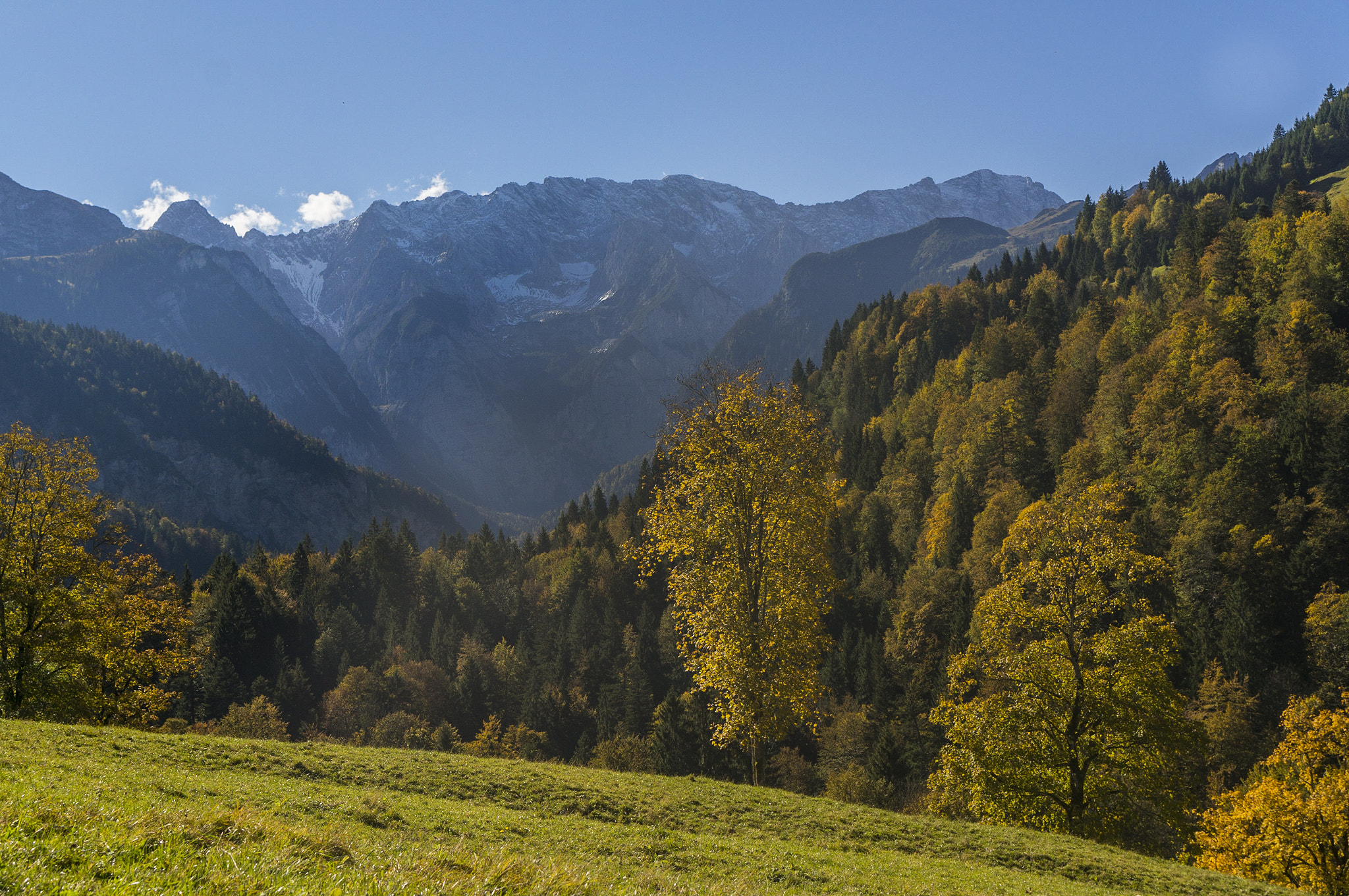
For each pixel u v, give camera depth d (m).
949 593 104.81
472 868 11.32
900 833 26.41
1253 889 24.47
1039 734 35.78
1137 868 25.42
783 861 20.98
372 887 9.04
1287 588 80.94
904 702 94.56
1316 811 32.91
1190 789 38.56
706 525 33.50
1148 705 33.72
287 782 23.30
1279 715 69.12
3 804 10.38
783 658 32.03
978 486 124.56
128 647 43.53
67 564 39.56
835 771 84.75
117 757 23.34
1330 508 83.44
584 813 25.00
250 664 122.94
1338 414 89.19
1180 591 86.50
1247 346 113.88
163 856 9.09
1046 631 37.09
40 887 7.38
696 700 93.56
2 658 38.00
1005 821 35.56
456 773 27.31
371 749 30.17
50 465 40.66
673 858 20.27
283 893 8.30
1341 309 114.25
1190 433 97.88
